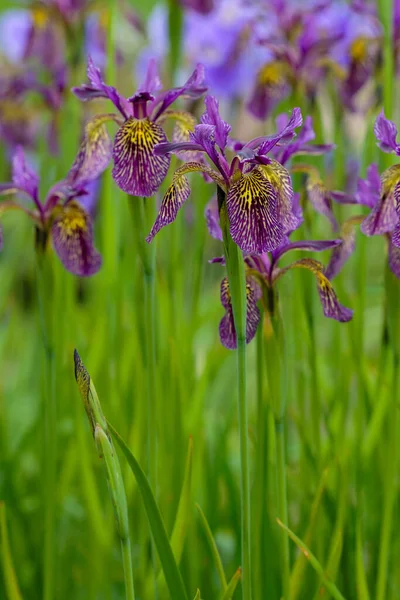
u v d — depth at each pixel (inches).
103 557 44.9
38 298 42.6
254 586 42.0
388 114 44.9
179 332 48.0
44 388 46.4
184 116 41.7
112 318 47.4
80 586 47.6
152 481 41.2
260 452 41.7
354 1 49.1
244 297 37.7
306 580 43.4
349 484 44.8
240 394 37.9
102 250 48.9
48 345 42.7
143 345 42.2
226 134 38.0
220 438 47.3
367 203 42.2
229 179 37.9
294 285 46.5
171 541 40.6
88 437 48.9
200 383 45.8
